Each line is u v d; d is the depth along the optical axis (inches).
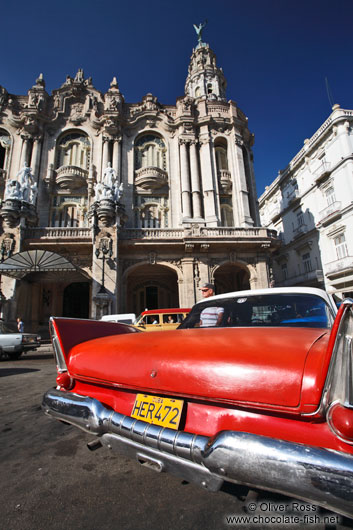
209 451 55.4
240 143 890.7
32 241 652.7
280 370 57.6
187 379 67.7
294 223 1123.3
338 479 44.5
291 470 48.1
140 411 74.1
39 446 119.5
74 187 823.1
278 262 1226.6
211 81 1125.7
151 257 701.3
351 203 818.8
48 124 869.8
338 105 892.0
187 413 68.3
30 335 444.5
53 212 806.5
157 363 74.5
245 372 60.8
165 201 849.5
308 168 1035.9
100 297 609.3
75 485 88.0
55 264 581.6
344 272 837.8
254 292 120.6
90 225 711.1
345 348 52.1
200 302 135.3
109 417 75.0
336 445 49.3
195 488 84.2
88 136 885.8
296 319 101.4
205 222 797.2
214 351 68.7
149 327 395.5
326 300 102.3
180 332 92.7
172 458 61.8
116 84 934.4
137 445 68.0
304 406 53.0
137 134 890.1
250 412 60.2
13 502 79.3
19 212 654.5
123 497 80.4
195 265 708.0
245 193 845.2
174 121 916.0
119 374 80.6
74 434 133.2
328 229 918.4
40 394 211.2
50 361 418.9
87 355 92.0
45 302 755.4
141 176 831.1
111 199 687.1
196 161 861.2
